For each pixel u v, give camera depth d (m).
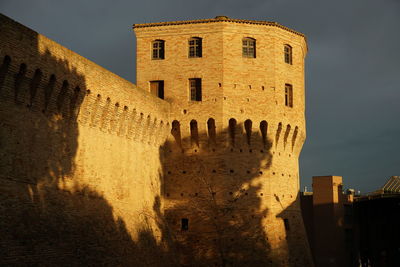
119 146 47.66
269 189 55.75
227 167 55.09
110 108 45.62
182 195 55.56
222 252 53.22
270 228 54.97
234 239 53.78
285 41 59.12
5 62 34.66
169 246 53.31
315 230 77.69
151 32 58.75
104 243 43.12
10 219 34.41
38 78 37.44
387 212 79.69
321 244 77.06
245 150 55.78
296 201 59.19
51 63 38.41
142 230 49.31
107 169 45.62
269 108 56.50
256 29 57.62
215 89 56.03
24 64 35.94
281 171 57.41
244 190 55.00
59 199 39.41
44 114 38.69
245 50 57.44
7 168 35.03
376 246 80.44
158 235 51.97
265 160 56.12
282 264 54.81
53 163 39.28
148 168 52.66
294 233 57.44
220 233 53.84
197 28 57.53
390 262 78.50
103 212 44.25
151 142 53.47
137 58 58.78
